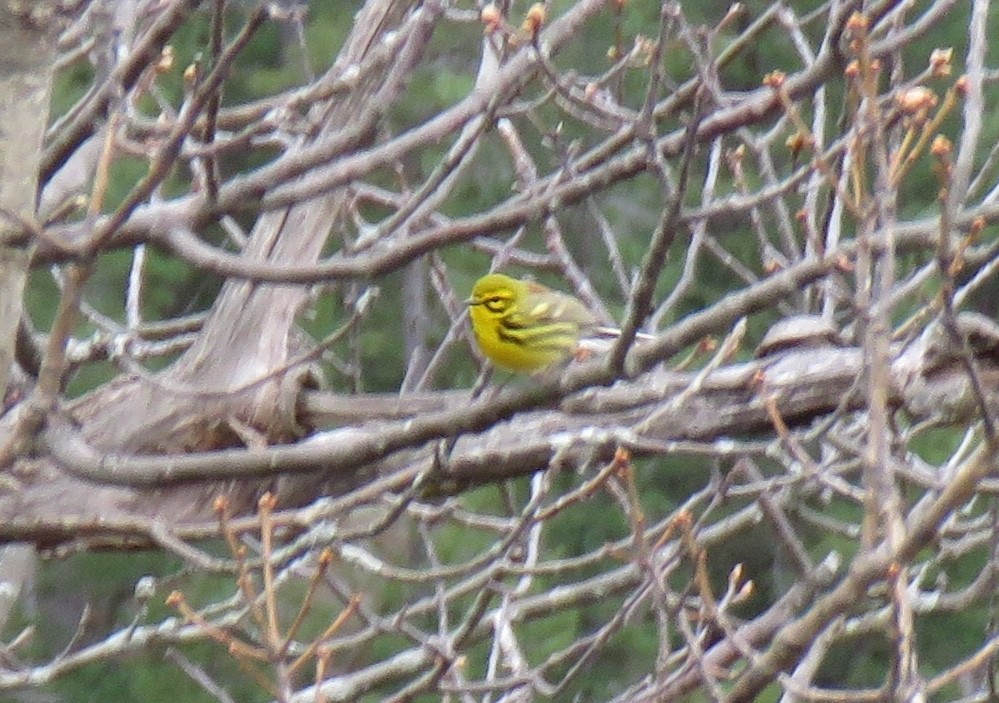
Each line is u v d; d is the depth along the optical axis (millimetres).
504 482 11523
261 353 11859
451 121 9156
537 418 10547
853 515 24859
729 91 26141
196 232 9102
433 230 8375
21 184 7977
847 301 7750
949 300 6758
